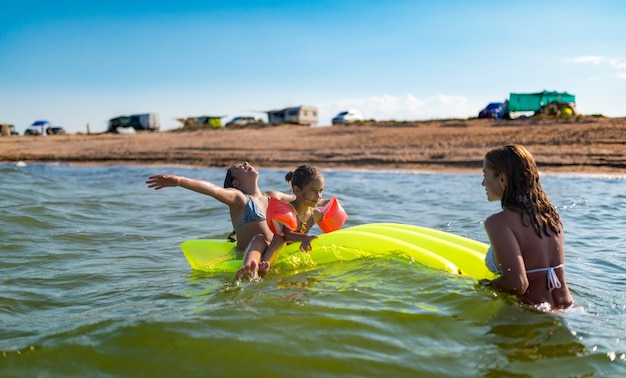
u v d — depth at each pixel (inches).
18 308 163.2
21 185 469.4
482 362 115.8
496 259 147.9
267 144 931.3
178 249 243.4
